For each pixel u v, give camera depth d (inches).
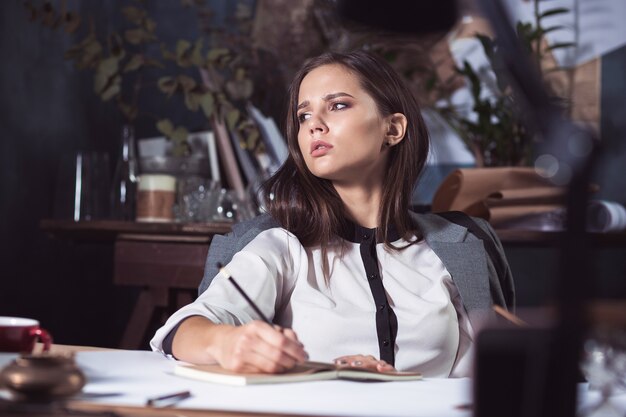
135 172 112.1
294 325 61.0
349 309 61.1
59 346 53.4
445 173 116.0
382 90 66.1
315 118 64.6
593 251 22.0
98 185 110.6
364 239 65.1
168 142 114.6
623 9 113.9
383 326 60.5
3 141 109.3
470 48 114.8
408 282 63.6
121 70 122.1
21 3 112.5
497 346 24.0
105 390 38.0
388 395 39.0
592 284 22.0
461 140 115.4
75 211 110.1
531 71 21.4
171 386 39.8
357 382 43.2
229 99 115.0
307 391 39.4
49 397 32.1
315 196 65.1
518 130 106.8
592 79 114.5
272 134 114.3
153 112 122.0
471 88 114.4
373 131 65.1
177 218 104.3
